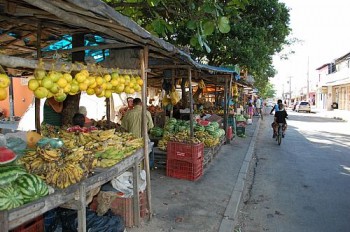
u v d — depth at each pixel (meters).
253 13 15.59
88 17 2.98
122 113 12.85
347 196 6.98
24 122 13.69
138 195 4.88
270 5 15.14
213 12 4.68
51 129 6.08
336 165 9.98
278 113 14.38
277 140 14.48
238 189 6.91
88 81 3.78
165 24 5.20
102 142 4.57
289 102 81.94
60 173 3.17
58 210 4.10
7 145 3.65
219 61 16.11
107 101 8.77
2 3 3.39
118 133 5.62
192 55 15.46
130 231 4.76
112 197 4.60
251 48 14.55
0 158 2.79
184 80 13.50
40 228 3.62
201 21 4.97
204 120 11.39
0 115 16.25
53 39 6.10
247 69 16.53
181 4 6.48
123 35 3.99
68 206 3.32
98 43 5.81
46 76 3.18
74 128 5.41
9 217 2.44
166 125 10.46
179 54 5.39
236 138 14.73
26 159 3.51
